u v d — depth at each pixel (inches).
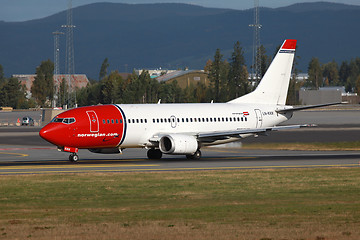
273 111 7076.8
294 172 4901.6
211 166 5438.0
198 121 6481.3
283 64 7190.0
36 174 4704.7
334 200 3533.5
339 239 2436.0
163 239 2444.6
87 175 4643.2
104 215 3041.3
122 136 5999.0
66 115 5787.4
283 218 2940.5
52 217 2984.7
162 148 6028.5
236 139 6752.0
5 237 2504.9
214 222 2829.7
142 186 4082.2
